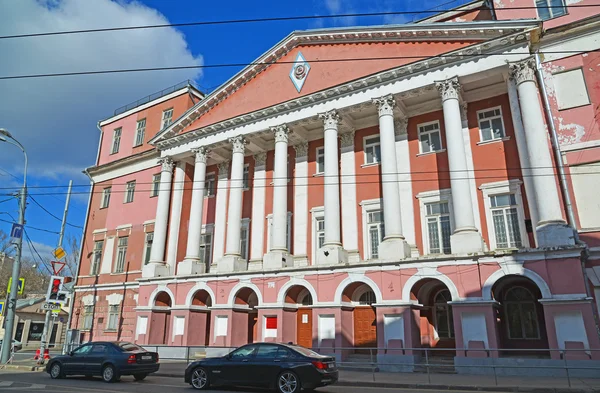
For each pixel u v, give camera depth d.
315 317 20.00
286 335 21.14
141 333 25.45
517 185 19.66
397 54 21.70
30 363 22.08
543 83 18.84
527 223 18.95
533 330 18.33
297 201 25.52
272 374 11.88
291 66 24.97
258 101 25.69
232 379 12.33
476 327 16.47
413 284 18.09
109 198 34.44
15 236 23.11
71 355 16.03
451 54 19.81
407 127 23.30
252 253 25.88
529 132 17.55
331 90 22.59
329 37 23.77
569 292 15.23
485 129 21.38
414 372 16.84
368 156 24.41
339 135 25.23
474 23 19.44
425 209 21.75
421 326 20.28
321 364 11.60
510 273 16.33
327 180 21.84
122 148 34.91
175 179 29.06
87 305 31.88
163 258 27.16
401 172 22.64
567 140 18.17
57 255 23.02
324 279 20.33
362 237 22.94
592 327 14.59
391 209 19.84
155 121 33.44
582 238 16.88
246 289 23.06
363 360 18.88
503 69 19.12
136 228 31.47
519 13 20.59
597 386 11.93
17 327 43.81
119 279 30.81
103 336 29.89
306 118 23.48
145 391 12.14
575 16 19.30
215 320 23.06
